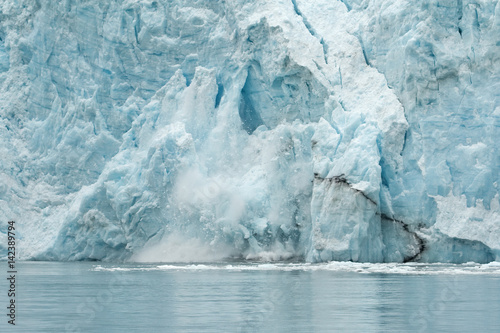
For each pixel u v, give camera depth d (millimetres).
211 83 102812
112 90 108438
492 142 88125
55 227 103000
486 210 87312
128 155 102312
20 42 113250
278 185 95938
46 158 108375
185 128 100688
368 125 89875
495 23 88125
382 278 59031
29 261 100312
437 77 90875
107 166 101562
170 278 59562
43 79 111750
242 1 104750
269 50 100625
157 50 107688
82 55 110875
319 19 104750
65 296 45250
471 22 90000
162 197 95812
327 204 87000
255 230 93750
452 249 87438
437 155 89875
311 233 90875
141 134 103000
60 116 109562
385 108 92750
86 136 106938
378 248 86500
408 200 89438
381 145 89938
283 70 99000
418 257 88125
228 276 62000
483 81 89375
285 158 96438
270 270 71812
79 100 108000
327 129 92562
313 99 98688
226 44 104750
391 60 95250
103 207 98938
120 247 98625
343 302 39875
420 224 89000
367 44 98688
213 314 34969
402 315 34438
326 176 89188
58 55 111438
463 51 90062
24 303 41250
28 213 106625
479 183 87438
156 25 107438
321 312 35531
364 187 85000
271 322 32188
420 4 92188
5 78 114812
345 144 90500
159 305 38750
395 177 90500
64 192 106938
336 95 95938
